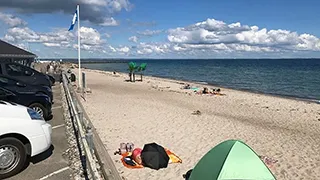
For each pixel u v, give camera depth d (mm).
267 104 20922
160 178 6824
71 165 6438
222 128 12188
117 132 10688
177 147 9250
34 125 6047
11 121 5773
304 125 13914
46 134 6258
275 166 8109
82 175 5914
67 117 11469
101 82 34906
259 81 46812
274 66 116125
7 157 5707
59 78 27578
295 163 8406
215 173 5375
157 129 11414
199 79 51125
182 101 20609
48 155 7039
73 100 11172
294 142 10656
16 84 11172
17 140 5754
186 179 6789
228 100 22297
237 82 44844
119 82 35938
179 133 10953
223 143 5926
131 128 11383
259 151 9422
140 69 40094
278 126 13500
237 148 5625
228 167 5340
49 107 10703
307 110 18547
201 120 13625
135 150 7859
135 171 7168
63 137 8617
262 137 11156
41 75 17656
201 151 8914
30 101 10070
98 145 7684
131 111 15094
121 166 7445
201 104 19578
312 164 8344
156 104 18328
